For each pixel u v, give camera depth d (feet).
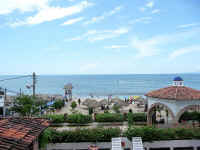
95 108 130.93
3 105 108.17
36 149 35.12
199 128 66.33
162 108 96.63
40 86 428.56
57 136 60.03
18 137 26.68
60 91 341.21
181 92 72.18
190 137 63.16
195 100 69.77
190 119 81.41
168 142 62.28
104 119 86.53
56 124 83.15
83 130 62.75
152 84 469.16
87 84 473.67
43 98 145.28
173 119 69.77
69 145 60.85
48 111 119.03
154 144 62.08
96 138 61.21
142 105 145.28
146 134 61.57
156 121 84.43
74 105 126.62
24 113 82.74
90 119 85.87
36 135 30.17
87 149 61.31
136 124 85.51
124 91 331.57
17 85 459.32
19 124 32.78
